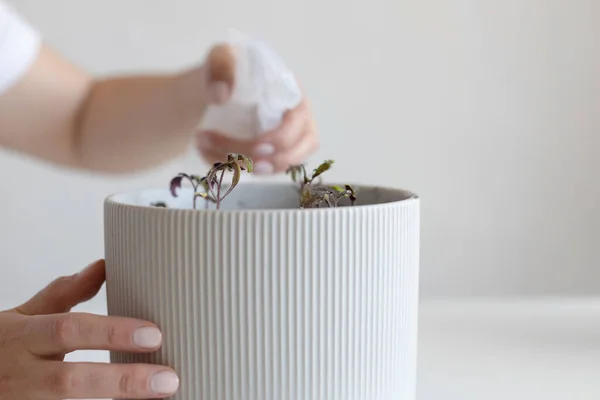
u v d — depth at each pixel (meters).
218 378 0.45
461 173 1.17
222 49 0.65
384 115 1.15
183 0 1.09
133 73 1.10
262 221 0.44
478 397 0.67
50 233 1.13
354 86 1.13
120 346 0.46
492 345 0.82
